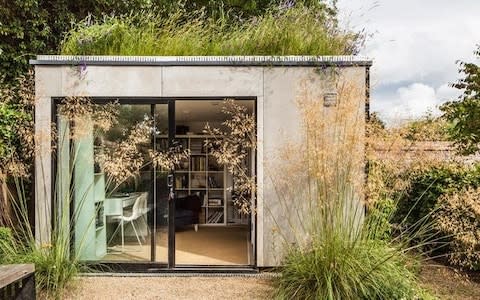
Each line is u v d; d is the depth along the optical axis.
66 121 5.23
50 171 5.14
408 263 4.30
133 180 5.22
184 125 9.08
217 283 4.77
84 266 4.77
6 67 7.71
